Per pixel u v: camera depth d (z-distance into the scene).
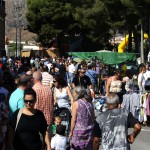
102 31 68.12
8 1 125.88
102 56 44.38
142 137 19.12
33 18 85.31
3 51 61.69
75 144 12.42
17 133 9.59
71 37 85.94
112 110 9.65
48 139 9.83
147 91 22.58
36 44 95.56
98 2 66.56
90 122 12.51
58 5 84.00
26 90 9.70
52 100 12.84
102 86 36.06
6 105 12.15
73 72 36.03
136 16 60.88
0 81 13.22
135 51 65.56
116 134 9.51
